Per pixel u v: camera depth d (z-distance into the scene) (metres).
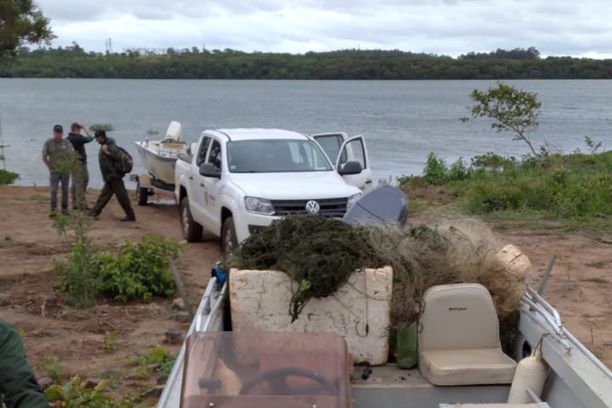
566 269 11.91
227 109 87.62
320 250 5.47
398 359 5.53
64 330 8.85
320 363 4.24
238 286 5.34
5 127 56.47
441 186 22.61
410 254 5.67
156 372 7.51
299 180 11.79
